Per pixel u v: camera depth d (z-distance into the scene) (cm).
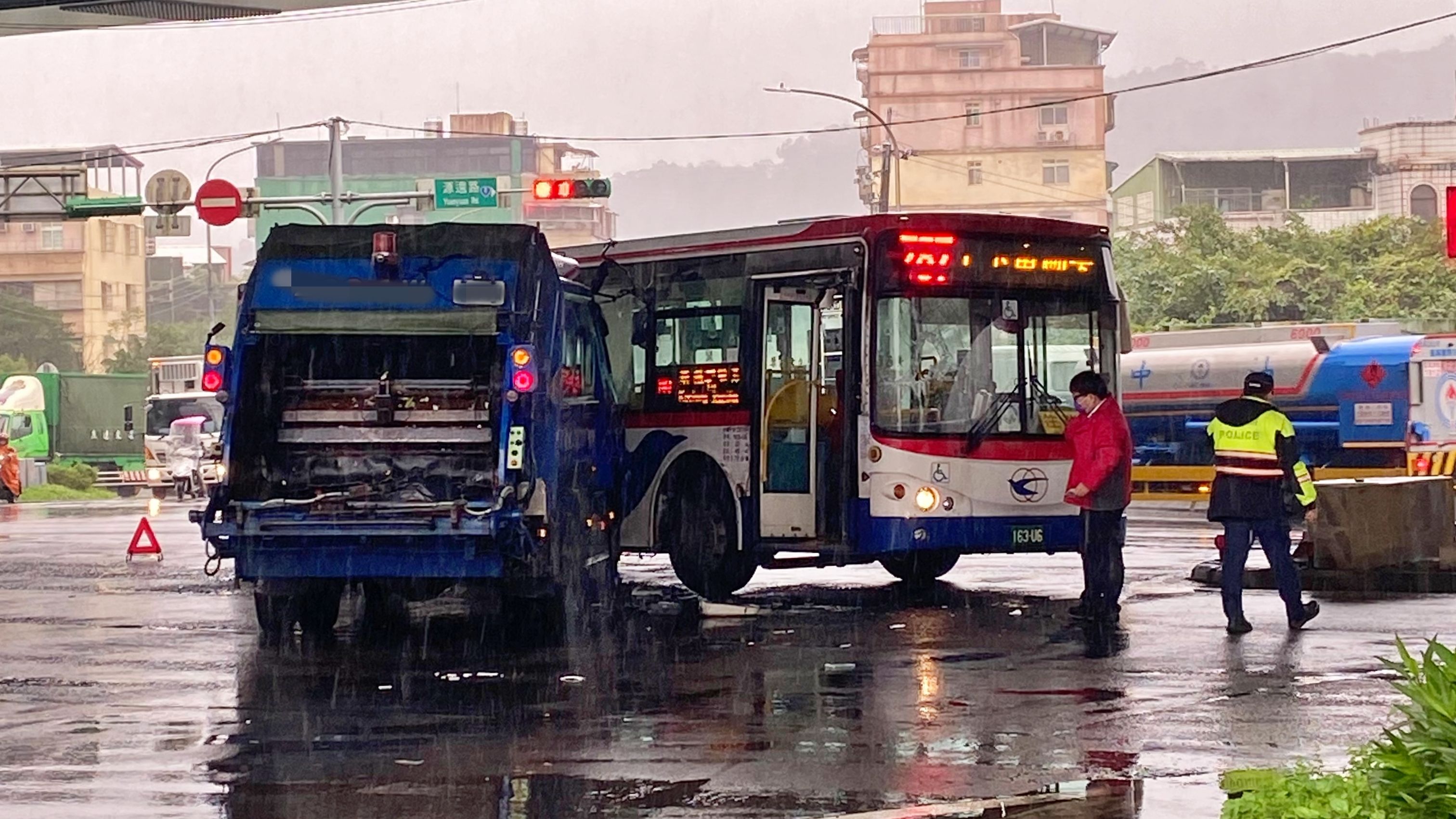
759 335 1641
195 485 4681
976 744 928
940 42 9650
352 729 994
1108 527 1452
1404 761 609
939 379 1600
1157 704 1045
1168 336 3475
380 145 11969
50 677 1205
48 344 9138
